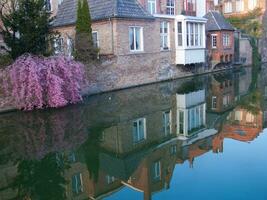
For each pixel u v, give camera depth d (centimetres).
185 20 2545
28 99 1433
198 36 2750
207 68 3048
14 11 1555
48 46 1714
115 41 2070
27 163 886
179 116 1373
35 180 780
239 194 651
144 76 2317
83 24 1891
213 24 3114
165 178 743
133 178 756
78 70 1565
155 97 1816
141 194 678
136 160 878
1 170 841
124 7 2161
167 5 3048
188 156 887
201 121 1287
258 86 2183
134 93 1952
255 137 1045
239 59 3572
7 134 1134
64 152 959
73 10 2427
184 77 2733
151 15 2342
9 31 1703
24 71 1399
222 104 1612
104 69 1970
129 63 2170
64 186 739
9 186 751
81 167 845
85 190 709
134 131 1158
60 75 1498
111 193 688
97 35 2180
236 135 1077
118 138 1081
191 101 1697
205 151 924
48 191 716
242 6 4484
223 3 4722
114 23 2066
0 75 1427
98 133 1135
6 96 1443
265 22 4300
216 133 1112
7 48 1839
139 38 2270
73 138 1085
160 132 1143
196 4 3403
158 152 937
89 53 1895
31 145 1024
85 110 1470
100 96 1848
